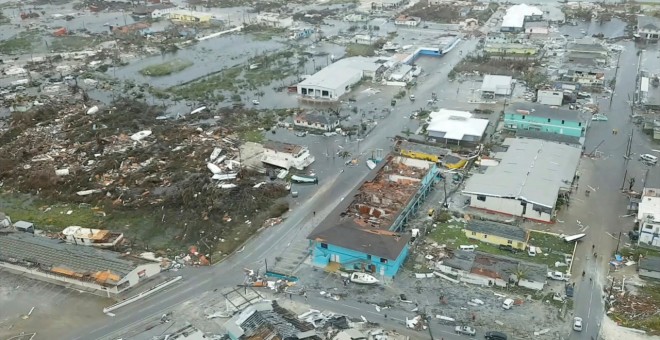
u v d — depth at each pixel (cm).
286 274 6062
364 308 5481
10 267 6284
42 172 8250
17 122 10200
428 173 7562
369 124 10075
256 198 7538
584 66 12488
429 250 6391
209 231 6881
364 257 5994
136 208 7450
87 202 7688
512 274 5712
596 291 5616
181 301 5681
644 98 10669
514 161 7819
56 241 6625
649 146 8944
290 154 8406
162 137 9569
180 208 7388
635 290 5606
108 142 9400
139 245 6712
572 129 9081
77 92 12012
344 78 11944
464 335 5062
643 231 6306
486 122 9606
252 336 4962
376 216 6756
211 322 5341
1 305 5688
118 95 11944
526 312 5347
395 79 12438
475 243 6506
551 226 6800
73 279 5947
